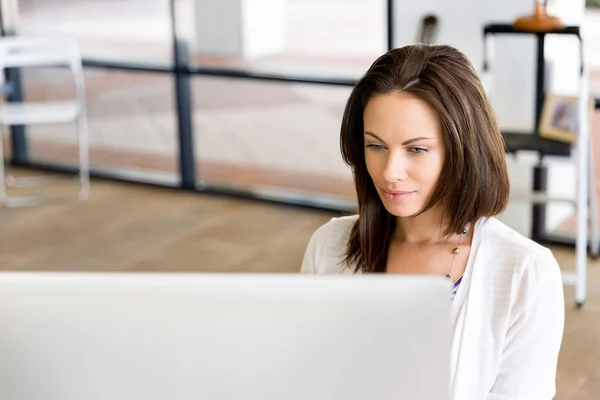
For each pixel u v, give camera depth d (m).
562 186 5.20
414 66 1.63
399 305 1.13
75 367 1.16
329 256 1.93
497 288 1.73
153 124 6.45
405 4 5.25
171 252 5.36
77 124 6.72
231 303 1.13
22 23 6.61
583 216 4.50
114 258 5.28
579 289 4.57
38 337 1.15
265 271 5.04
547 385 1.75
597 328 4.36
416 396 1.15
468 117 1.63
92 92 6.58
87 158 6.75
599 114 5.09
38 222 5.89
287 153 6.01
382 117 1.63
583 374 3.95
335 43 5.59
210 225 5.78
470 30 5.07
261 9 5.81
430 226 1.79
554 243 5.29
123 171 6.66
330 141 5.83
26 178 6.76
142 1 6.20
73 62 6.18
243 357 1.14
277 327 1.14
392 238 1.86
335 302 1.13
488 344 1.72
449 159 1.65
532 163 4.91
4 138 6.99
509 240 1.75
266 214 5.93
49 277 1.14
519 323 1.71
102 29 6.39
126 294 1.13
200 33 6.05
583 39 4.41
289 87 5.85
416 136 1.62
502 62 5.05
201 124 6.25
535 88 5.02
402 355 1.14
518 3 4.94
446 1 5.10
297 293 1.13
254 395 1.16
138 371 1.16
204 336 1.14
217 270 5.07
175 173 6.49
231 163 6.23
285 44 5.77
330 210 5.88
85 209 6.12
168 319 1.14
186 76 6.20
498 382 1.74
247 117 6.07
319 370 1.15
